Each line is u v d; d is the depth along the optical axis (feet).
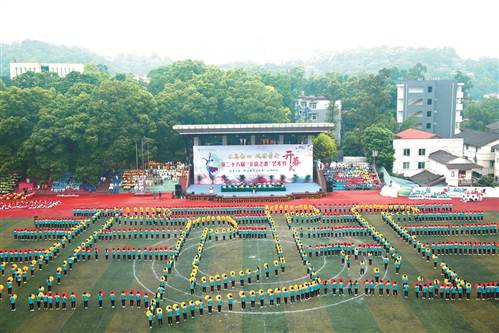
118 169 331.98
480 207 250.57
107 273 164.25
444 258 173.99
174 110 359.46
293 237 202.59
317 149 353.10
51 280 150.51
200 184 305.32
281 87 501.56
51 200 285.02
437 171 319.27
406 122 427.74
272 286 151.53
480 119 467.11
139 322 129.70
